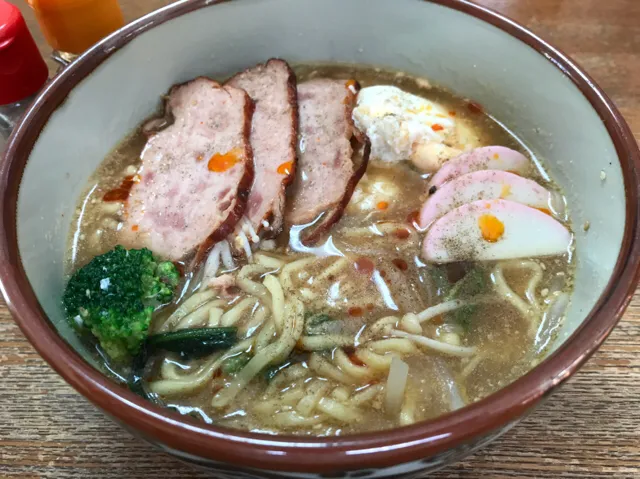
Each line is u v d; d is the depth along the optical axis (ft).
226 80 0.84
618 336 0.62
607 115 0.59
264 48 0.83
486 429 0.38
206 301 0.61
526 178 0.70
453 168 0.70
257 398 0.54
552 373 0.40
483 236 0.64
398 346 0.57
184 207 0.68
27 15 0.95
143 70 0.74
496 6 0.96
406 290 0.61
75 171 0.68
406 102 0.77
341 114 0.78
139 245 0.66
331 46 0.84
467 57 0.77
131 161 0.74
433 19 0.76
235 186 0.68
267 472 0.38
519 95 0.74
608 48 0.90
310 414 0.53
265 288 0.61
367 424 0.52
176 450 0.39
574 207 0.66
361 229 0.67
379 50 0.83
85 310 0.53
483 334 0.58
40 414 0.58
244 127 0.74
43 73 0.77
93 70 0.66
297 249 0.66
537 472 0.54
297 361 0.56
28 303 0.45
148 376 0.56
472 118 0.79
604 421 0.56
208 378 0.55
